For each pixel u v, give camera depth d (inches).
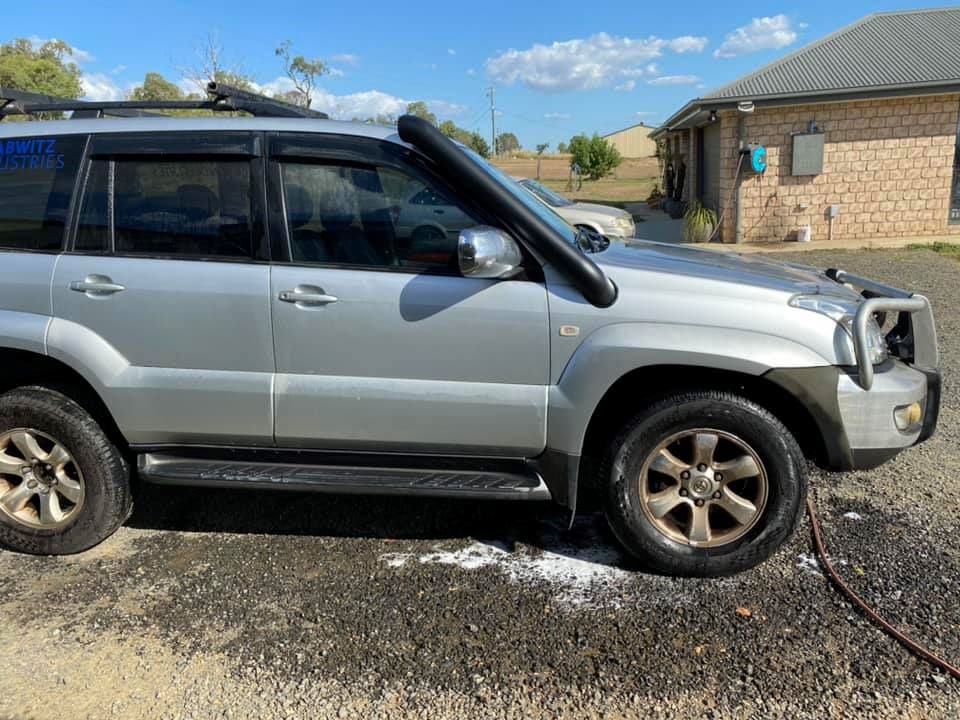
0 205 134.3
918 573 127.8
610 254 137.5
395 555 139.9
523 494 128.6
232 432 132.3
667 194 1020.5
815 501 153.9
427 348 124.5
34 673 108.9
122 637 117.0
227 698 103.3
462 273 119.3
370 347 125.5
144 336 130.0
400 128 119.9
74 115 153.0
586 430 124.0
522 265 123.2
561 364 123.0
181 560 139.7
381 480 130.8
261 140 128.0
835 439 121.6
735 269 135.1
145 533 150.3
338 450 133.0
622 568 133.5
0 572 136.9
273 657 111.5
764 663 107.5
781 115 583.5
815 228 602.9
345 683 105.7
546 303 121.5
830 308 123.0
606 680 105.1
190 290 127.6
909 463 171.3
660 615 119.3
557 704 101.0
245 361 128.8
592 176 1930.4
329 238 126.7
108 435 139.9
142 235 130.7
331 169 126.6
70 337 131.0
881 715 97.2
